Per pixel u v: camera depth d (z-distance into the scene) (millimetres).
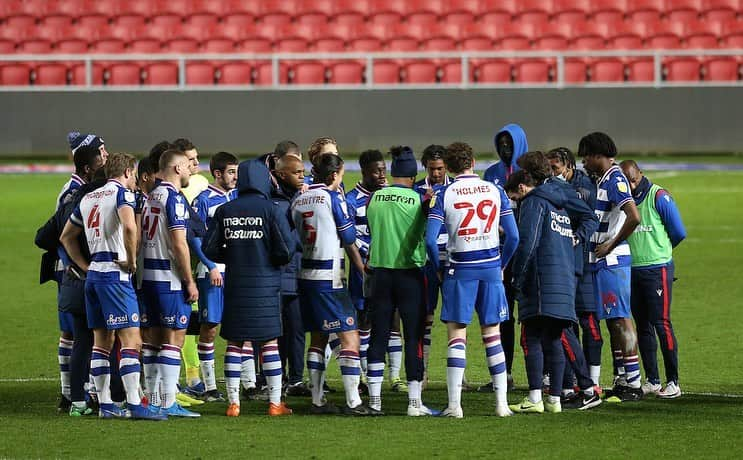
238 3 112375
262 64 100812
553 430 27359
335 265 29484
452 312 28828
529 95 97125
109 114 98312
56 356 38125
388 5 112062
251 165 29016
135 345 28656
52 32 108312
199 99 98000
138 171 30234
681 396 31859
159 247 28969
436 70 100500
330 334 32344
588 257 31188
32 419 28984
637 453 25047
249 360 32594
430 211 28609
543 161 29328
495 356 29141
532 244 28453
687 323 42719
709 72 99625
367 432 27219
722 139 96875
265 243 28797
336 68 100312
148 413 28781
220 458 24766
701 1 110000
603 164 30891
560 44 105062
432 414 29453
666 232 31781
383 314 29453
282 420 28812
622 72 99188
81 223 28500
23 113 98438
